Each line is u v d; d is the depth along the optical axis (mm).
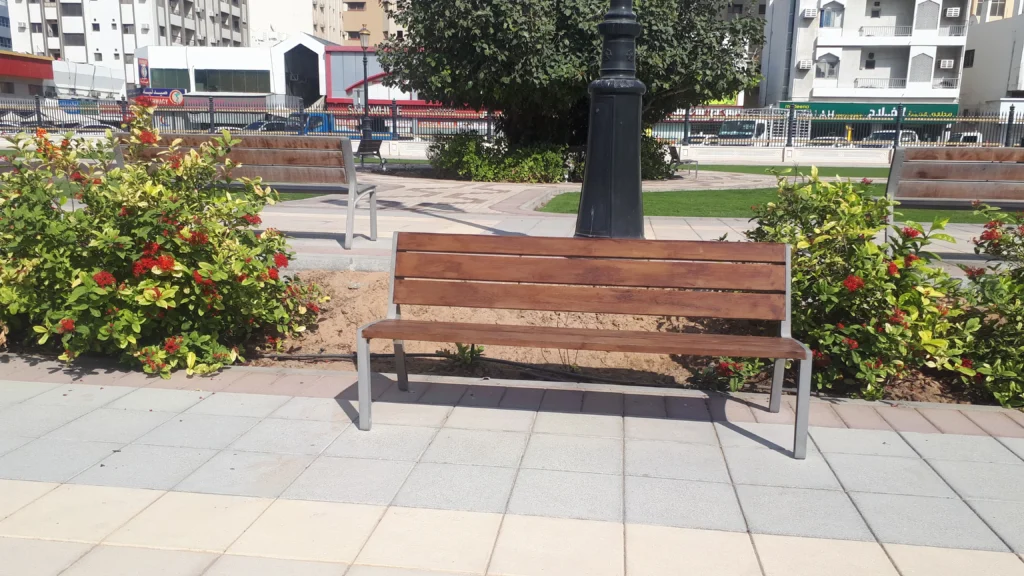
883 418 4012
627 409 4117
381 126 33344
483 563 2625
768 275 3795
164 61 60844
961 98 58906
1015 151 5953
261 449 3555
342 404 4148
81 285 4406
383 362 4977
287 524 2883
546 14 15953
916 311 4309
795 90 54344
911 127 38594
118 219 4555
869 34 52719
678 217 10039
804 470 3369
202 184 5402
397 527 2859
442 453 3520
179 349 4598
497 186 16062
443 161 18641
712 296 3822
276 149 6707
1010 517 2963
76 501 3049
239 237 5066
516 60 15820
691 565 2617
